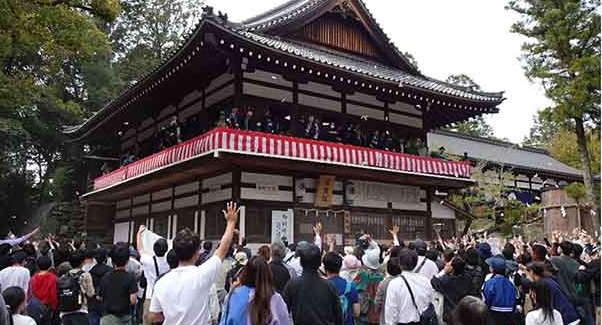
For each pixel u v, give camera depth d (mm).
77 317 7191
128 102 22703
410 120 22766
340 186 18969
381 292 6309
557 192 25875
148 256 6699
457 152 37844
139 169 20219
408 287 5582
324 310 4676
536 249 7172
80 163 35781
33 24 14547
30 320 4797
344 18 23219
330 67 17406
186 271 4270
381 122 21547
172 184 20734
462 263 6238
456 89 23141
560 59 25719
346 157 17422
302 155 16391
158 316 4215
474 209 26797
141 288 9086
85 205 28000
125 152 28594
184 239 4359
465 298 3109
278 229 17141
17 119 31312
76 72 36094
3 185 33344
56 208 31750
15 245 11008
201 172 17656
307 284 4766
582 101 23734
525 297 7414
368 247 8742
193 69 18656
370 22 23734
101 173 32188
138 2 39469
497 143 44594
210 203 17969
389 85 19094
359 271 7363
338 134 19812
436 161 20203
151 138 25219
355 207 19188
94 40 16297
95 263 8938
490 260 6414
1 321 3898
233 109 16781
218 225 17328
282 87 18750
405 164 19078
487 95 22250
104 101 35750
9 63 24750
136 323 9219
